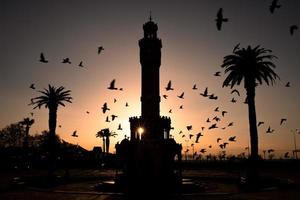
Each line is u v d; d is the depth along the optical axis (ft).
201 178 228.63
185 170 357.41
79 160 410.52
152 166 182.80
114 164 412.57
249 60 170.19
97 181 224.74
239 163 346.95
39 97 229.25
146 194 138.72
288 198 112.68
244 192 136.15
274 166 346.54
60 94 233.76
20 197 126.11
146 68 207.82
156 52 208.13
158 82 207.51
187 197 125.29
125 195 134.62
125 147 189.26
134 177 174.50
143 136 202.59
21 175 270.05
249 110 167.63
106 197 127.44
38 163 389.19
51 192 144.05
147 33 211.61
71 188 173.58
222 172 305.53
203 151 158.51
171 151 187.21
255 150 161.89
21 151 442.50
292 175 242.37
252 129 164.45
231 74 174.50
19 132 510.99
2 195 132.98
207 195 128.77
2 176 260.21
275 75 171.12
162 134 204.23
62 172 323.78
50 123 225.97
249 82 169.37
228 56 176.55
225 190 156.04
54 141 221.66
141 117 204.44
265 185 155.12
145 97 205.46
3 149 440.86
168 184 161.79
